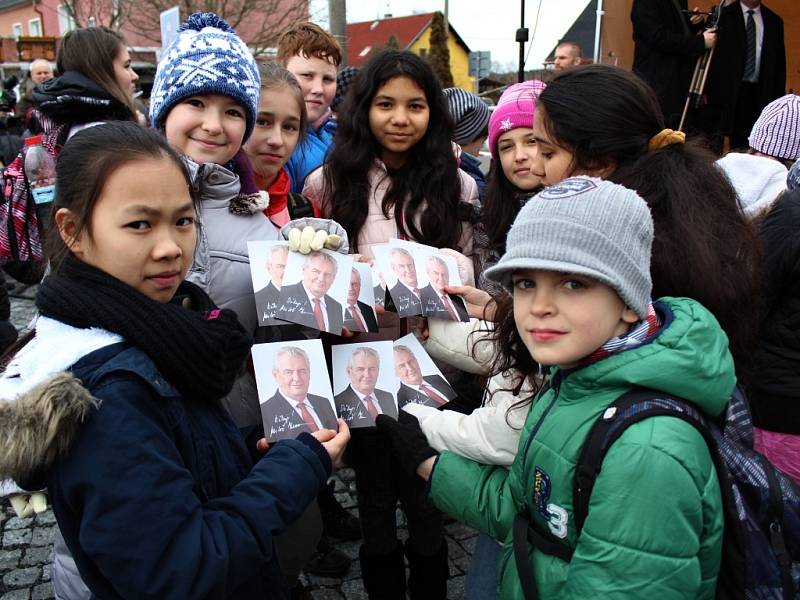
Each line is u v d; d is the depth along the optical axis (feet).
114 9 47.24
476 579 5.71
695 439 3.54
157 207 3.83
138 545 3.43
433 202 7.50
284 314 5.52
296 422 5.21
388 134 7.32
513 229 3.94
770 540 3.72
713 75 15.66
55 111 11.18
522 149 7.45
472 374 7.04
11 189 11.79
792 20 18.52
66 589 4.45
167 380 3.92
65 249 3.98
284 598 4.58
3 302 10.69
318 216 7.79
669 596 3.35
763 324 7.30
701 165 4.66
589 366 3.84
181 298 4.65
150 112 6.11
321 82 11.05
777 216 7.24
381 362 6.05
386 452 6.48
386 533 6.75
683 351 3.64
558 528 3.86
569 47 19.19
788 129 10.58
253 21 46.29
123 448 3.44
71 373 3.51
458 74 137.90
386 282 6.38
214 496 4.05
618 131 4.77
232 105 5.90
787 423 7.32
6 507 9.87
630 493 3.43
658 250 4.34
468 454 5.18
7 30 96.78
